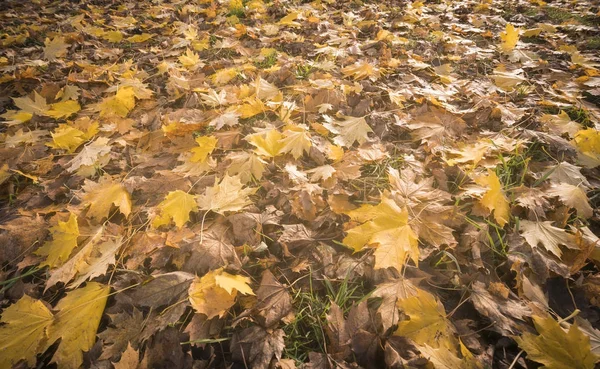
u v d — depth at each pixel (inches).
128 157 89.4
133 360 46.7
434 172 78.2
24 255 66.3
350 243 59.6
